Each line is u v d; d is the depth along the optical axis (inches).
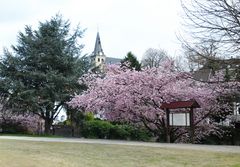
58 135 1158.3
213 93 834.2
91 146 578.2
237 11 549.3
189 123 743.7
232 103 864.3
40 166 354.0
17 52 1284.4
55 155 450.0
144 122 879.1
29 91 1194.6
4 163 368.5
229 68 647.8
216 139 864.9
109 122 973.2
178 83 845.2
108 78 894.4
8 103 1246.3
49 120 1278.3
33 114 1307.8
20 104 1240.2
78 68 1259.2
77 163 379.6
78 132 1135.0
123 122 951.0
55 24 1288.1
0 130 1325.0
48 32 1277.1
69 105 1128.8
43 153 473.7
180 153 462.3
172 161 392.8
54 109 1269.7
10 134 1219.9
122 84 859.4
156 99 828.6
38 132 1346.0
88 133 948.6
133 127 906.1
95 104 898.1
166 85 842.8
